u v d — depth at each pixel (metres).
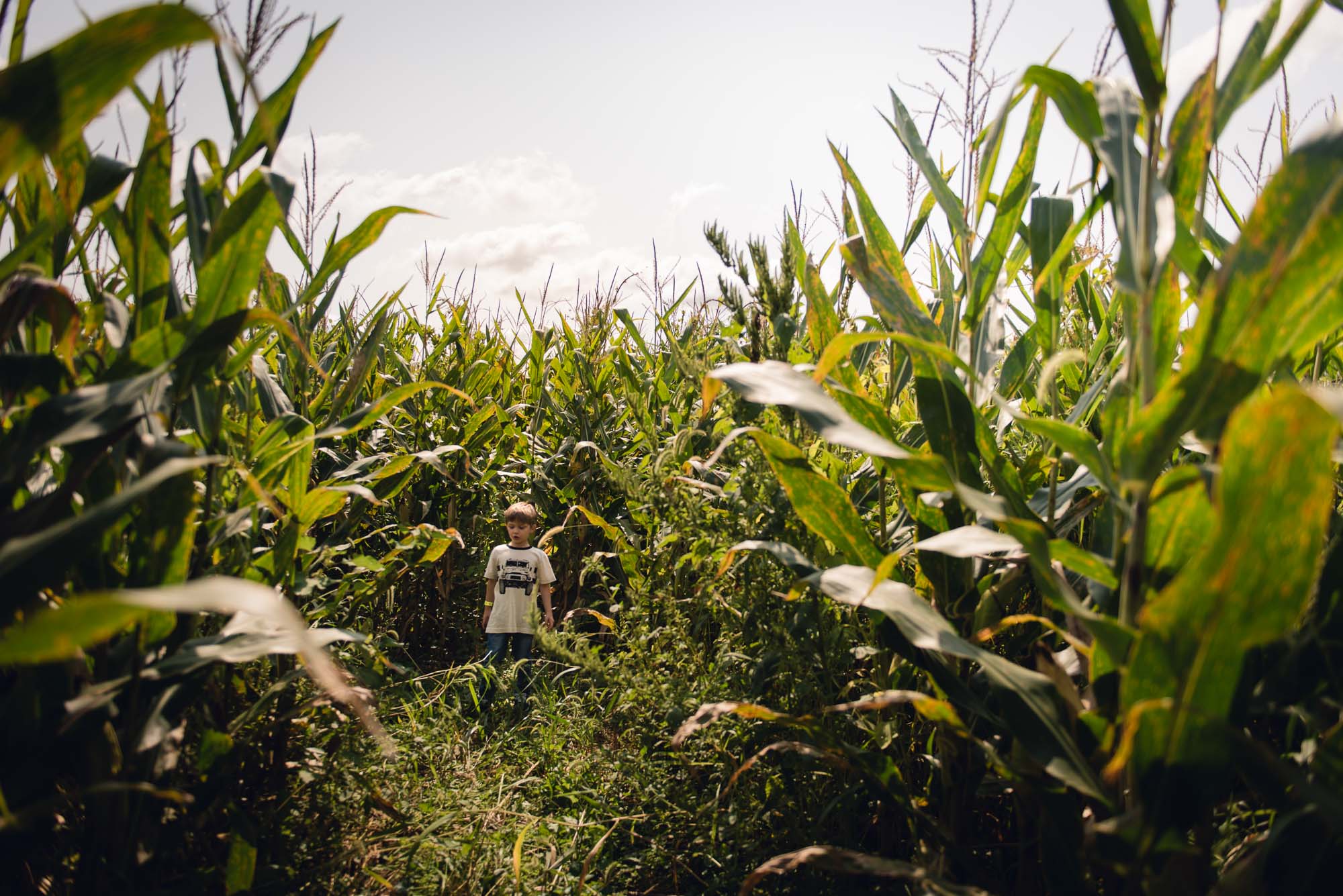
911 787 2.13
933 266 2.90
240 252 1.57
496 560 4.55
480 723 3.66
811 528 1.89
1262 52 1.53
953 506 1.94
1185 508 1.43
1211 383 1.23
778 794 2.14
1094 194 1.76
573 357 5.67
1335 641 1.38
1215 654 1.15
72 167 1.44
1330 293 1.16
